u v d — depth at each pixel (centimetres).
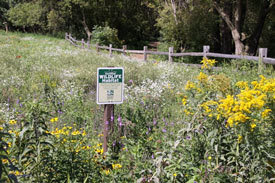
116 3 3075
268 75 711
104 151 392
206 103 336
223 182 294
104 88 412
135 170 315
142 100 588
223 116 312
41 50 1650
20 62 1121
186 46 1927
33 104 280
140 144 364
